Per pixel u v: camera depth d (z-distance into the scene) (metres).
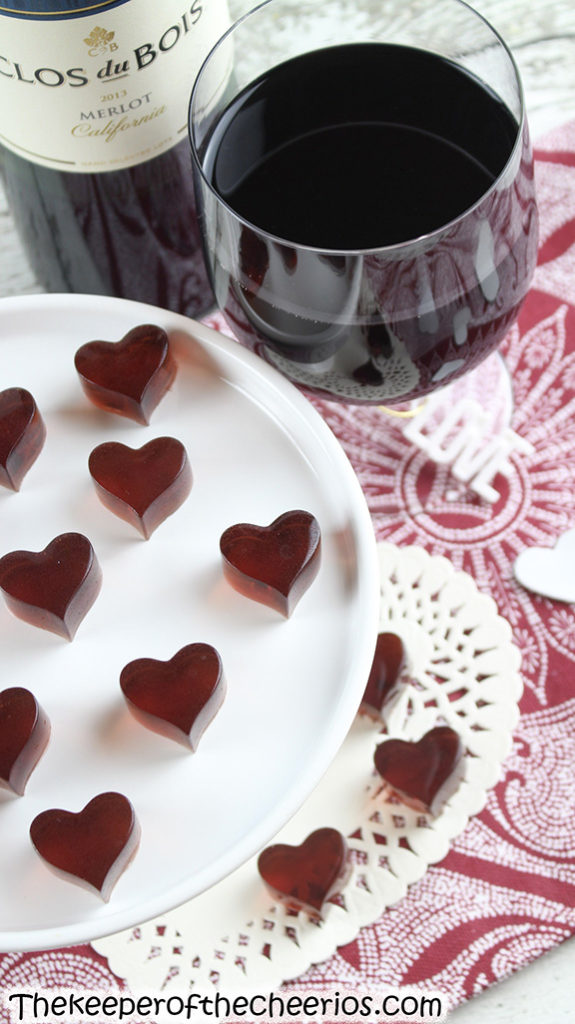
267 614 0.67
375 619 0.66
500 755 0.71
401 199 0.69
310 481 0.68
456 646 0.73
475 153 0.69
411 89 0.70
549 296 0.78
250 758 0.65
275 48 0.72
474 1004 0.69
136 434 0.69
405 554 0.74
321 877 0.69
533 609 0.74
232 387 0.70
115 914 0.63
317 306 0.67
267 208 0.70
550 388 0.77
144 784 0.65
